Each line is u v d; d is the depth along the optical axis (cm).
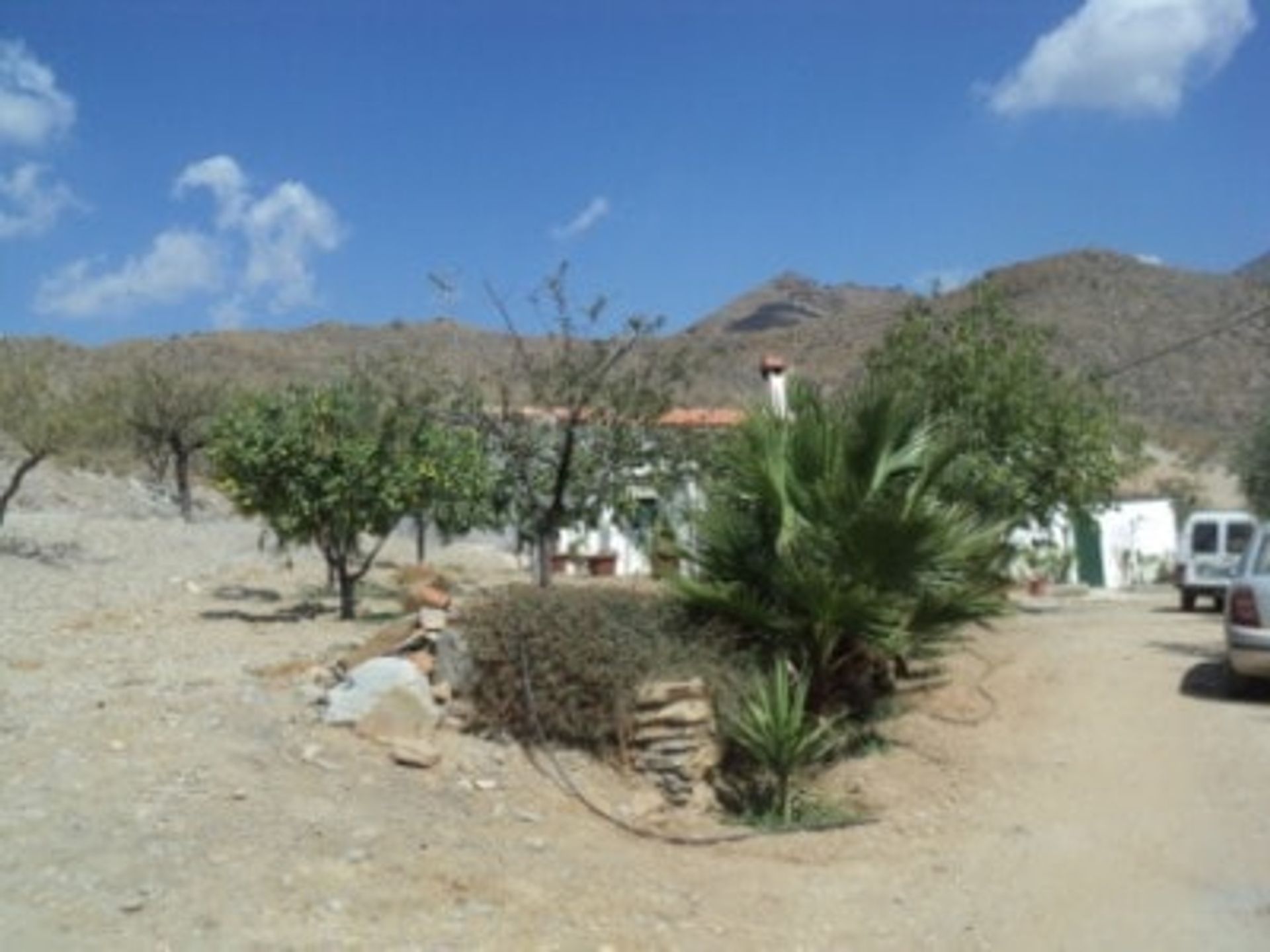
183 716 919
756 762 1015
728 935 698
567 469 1391
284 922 634
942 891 793
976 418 2255
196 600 1912
